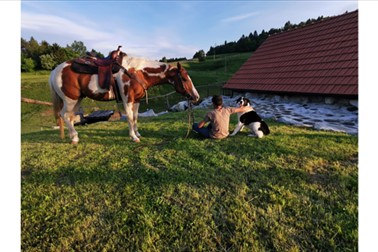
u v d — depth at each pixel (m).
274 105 8.88
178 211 2.29
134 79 4.10
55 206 2.44
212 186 2.73
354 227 1.99
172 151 3.89
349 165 3.15
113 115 11.51
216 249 1.85
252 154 3.65
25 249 1.93
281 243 1.87
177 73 4.33
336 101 7.78
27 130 13.09
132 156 3.71
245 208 2.30
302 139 4.27
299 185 2.69
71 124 4.46
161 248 1.87
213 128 4.39
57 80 4.00
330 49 9.23
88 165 3.40
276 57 12.05
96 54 4.41
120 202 2.47
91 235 2.04
